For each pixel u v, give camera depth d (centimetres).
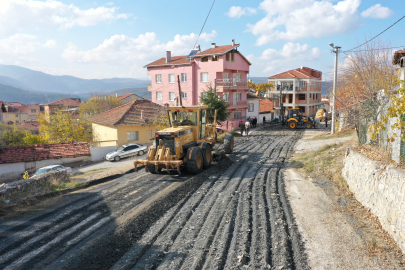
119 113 3028
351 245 605
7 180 2211
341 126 2358
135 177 1180
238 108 4156
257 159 1512
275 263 539
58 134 3169
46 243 619
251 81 6619
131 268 532
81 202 877
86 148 2616
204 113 1384
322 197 892
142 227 703
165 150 1184
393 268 523
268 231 666
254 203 849
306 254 575
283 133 2966
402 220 576
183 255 572
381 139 912
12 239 634
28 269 521
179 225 712
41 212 797
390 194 643
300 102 5425
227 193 947
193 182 1069
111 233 661
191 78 4047
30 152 2409
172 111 1343
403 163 666
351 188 936
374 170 756
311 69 5931
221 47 4075
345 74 2081
